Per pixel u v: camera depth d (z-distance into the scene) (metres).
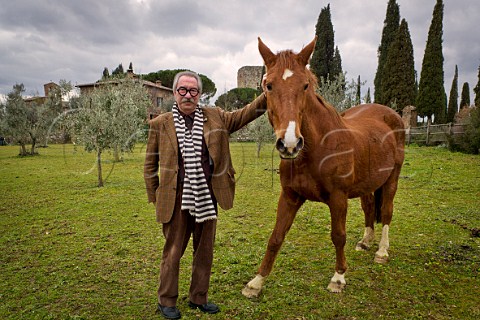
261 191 7.00
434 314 2.35
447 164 9.28
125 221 4.83
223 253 3.52
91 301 2.56
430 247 3.62
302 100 2.14
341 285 2.70
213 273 3.03
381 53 25.33
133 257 3.46
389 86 20.64
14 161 13.70
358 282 2.85
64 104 20.14
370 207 3.62
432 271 3.04
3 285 2.84
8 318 2.33
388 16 24.64
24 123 15.99
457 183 7.00
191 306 2.45
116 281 2.90
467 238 3.87
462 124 12.36
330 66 24.88
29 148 20.22
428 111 21.36
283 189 2.68
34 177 9.23
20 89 16.62
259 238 4.02
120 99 8.88
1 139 25.44
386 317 2.31
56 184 8.09
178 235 2.30
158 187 2.30
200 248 2.37
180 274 3.04
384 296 2.61
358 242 3.69
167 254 2.33
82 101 8.38
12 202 6.14
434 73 21.05
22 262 3.34
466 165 9.06
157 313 2.39
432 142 13.83
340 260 2.71
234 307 2.46
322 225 4.52
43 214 5.27
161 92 29.31
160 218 2.24
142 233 4.26
